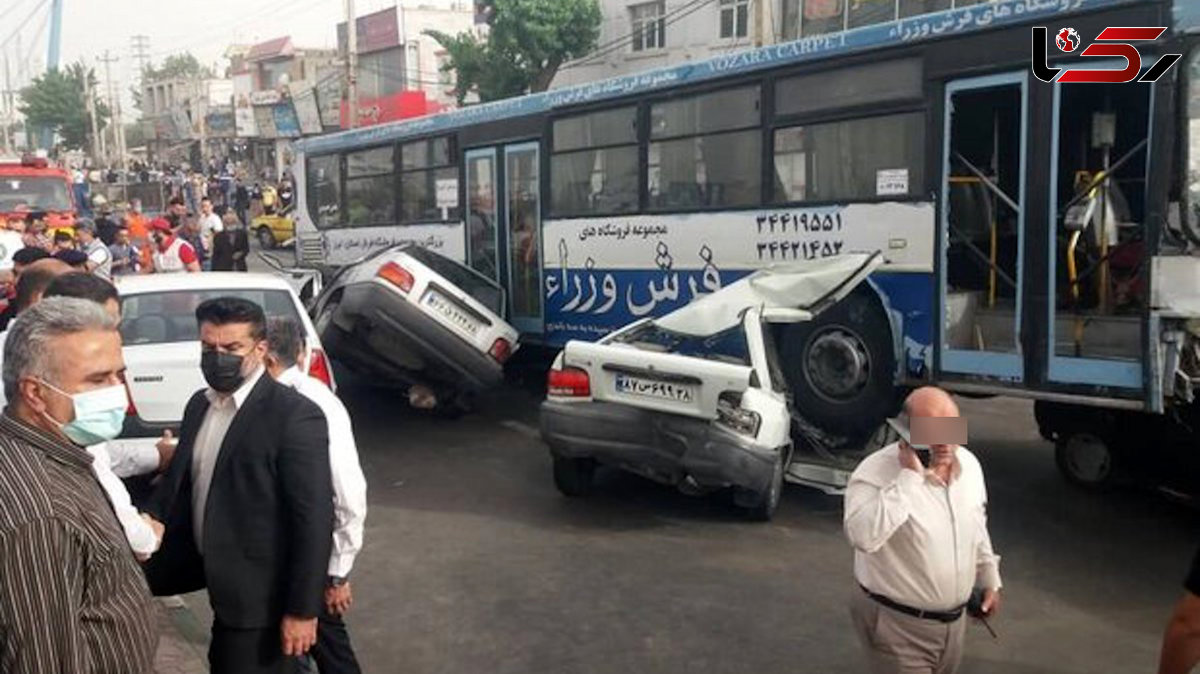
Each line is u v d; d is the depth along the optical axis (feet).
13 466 7.95
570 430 23.36
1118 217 22.52
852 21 75.97
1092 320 22.07
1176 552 20.93
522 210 38.47
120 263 52.65
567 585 19.69
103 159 245.04
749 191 29.66
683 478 22.86
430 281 31.65
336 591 12.60
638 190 33.22
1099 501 24.34
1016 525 22.77
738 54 29.66
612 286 34.53
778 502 23.95
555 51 94.22
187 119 240.53
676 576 20.08
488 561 21.07
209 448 11.63
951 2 70.23
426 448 31.01
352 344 32.99
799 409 27.81
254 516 11.18
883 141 26.05
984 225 25.12
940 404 11.19
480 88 97.35
